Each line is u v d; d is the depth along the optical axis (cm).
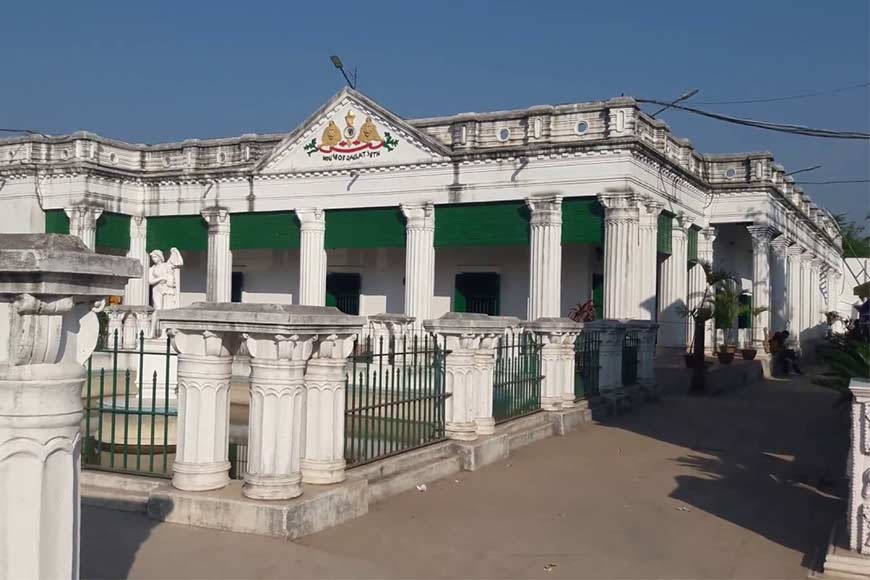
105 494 689
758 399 1900
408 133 2277
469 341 977
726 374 2142
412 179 2286
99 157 2627
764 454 1148
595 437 1241
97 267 333
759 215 2573
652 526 738
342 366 718
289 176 2480
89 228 2581
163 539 600
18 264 305
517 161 2127
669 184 2278
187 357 666
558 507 795
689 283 2592
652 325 1842
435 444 931
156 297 1235
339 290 2691
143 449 900
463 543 655
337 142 2397
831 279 4384
